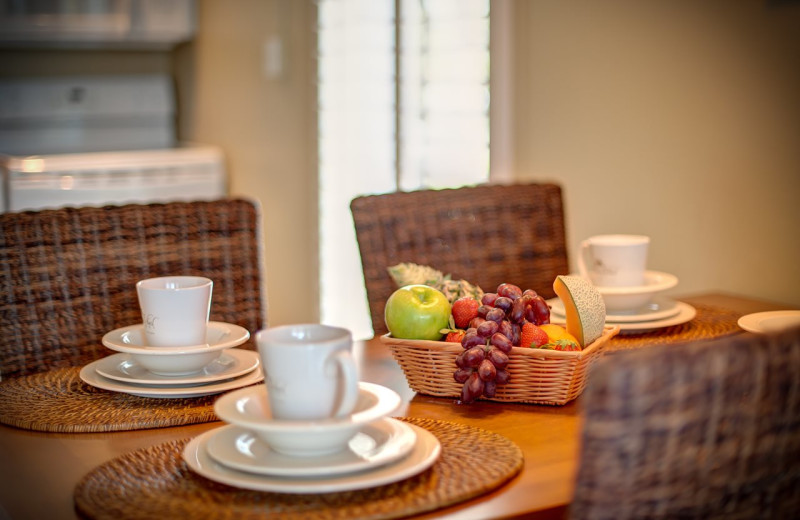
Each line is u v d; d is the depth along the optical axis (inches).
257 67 132.0
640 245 51.1
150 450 33.0
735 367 21.5
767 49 63.2
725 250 68.7
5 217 51.3
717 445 22.1
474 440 33.5
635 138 76.2
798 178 61.4
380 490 28.8
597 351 40.1
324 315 125.8
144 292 40.4
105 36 142.3
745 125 65.6
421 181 103.7
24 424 36.5
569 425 36.0
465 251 62.2
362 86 112.0
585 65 80.5
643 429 21.1
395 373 44.3
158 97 158.7
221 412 29.7
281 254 134.0
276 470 28.1
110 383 40.3
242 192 141.8
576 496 22.1
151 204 55.9
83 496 28.8
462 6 95.0
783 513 24.0
